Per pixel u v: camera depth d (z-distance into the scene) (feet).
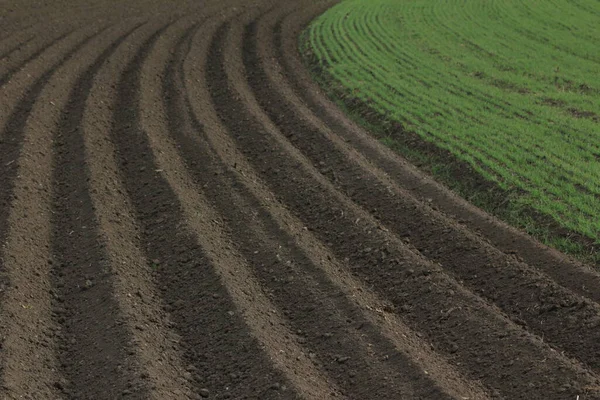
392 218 59.00
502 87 95.14
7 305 45.21
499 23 137.08
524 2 158.20
